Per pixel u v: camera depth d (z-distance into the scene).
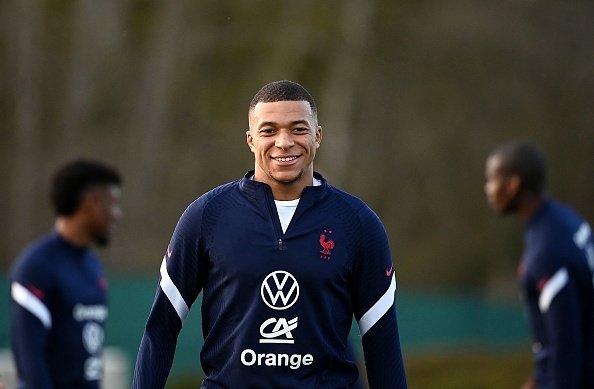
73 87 89.19
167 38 88.50
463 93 86.19
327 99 83.56
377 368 12.81
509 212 21.00
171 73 88.62
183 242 12.51
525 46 85.50
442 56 85.69
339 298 12.35
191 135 89.25
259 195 12.34
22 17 87.56
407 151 86.69
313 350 12.14
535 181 20.36
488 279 89.44
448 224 89.69
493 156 21.02
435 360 42.31
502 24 85.50
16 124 89.12
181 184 89.19
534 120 86.00
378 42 84.56
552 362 19.28
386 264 12.66
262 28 86.62
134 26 89.31
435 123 86.38
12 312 18.50
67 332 18.80
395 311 12.92
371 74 84.31
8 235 90.31
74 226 19.28
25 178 89.81
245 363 12.12
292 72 83.88
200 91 88.62
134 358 51.31
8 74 88.19
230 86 88.00
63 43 88.75
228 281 12.22
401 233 89.75
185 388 41.69
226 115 88.44
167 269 12.62
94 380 19.31
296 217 12.30
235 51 87.25
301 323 12.10
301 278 12.10
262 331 12.09
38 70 88.56
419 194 88.62
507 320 61.34
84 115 89.50
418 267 89.69
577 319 19.30
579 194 86.00
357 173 85.94
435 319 61.66
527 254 20.11
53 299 18.69
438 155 87.31
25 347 18.14
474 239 89.81
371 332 12.74
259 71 86.44
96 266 19.95
